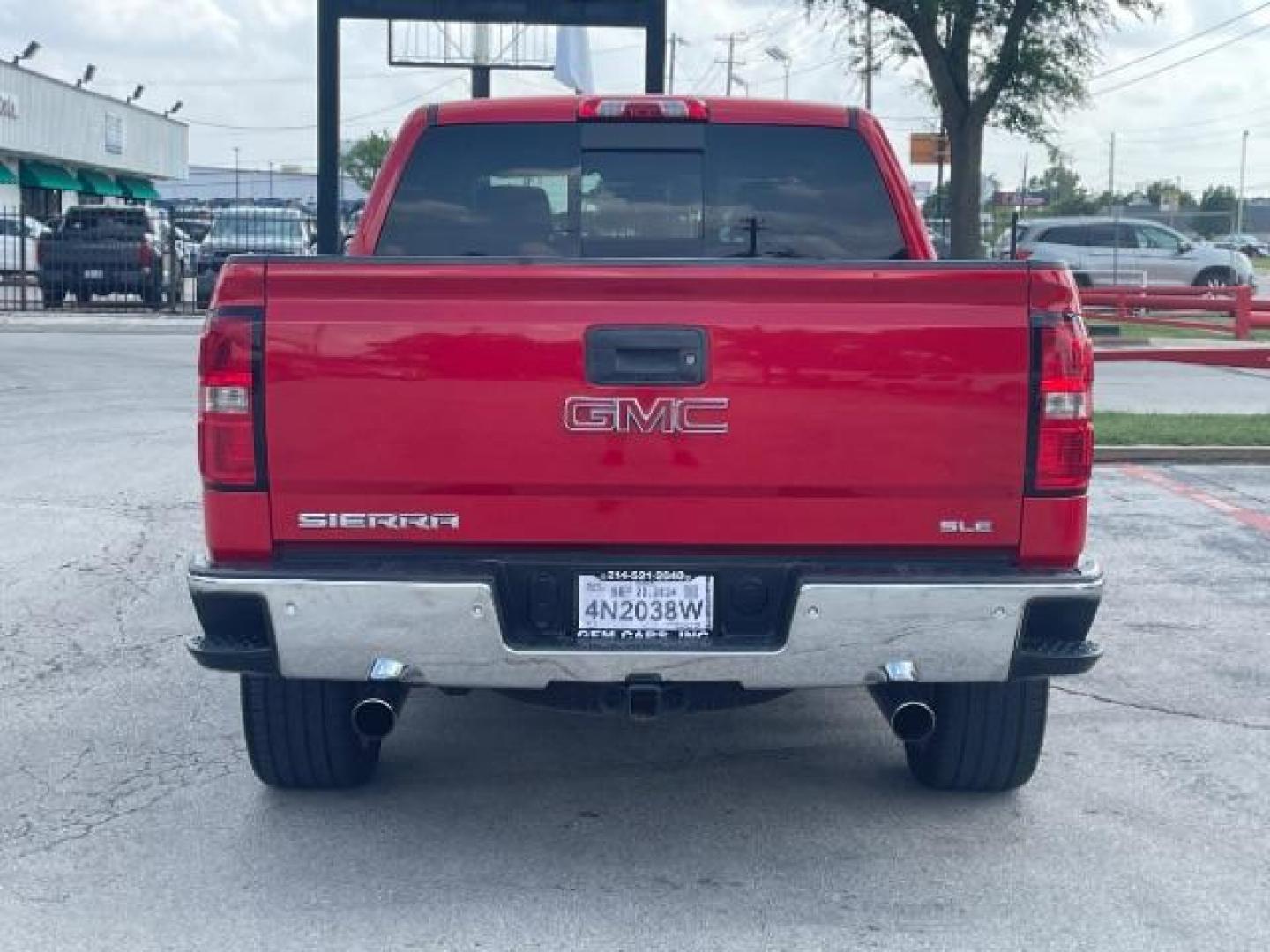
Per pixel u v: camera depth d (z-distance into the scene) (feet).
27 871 16.16
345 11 47.88
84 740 20.33
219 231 103.19
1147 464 42.55
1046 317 15.15
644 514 15.28
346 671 15.23
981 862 16.57
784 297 15.10
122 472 39.70
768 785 18.97
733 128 20.56
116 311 98.07
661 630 15.40
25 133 150.20
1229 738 20.79
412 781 19.01
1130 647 25.11
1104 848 16.98
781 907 15.39
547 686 15.74
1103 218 119.03
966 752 17.85
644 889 15.81
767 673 15.10
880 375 15.10
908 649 15.08
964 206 94.22
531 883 15.93
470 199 20.48
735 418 15.11
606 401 15.10
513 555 15.43
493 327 15.07
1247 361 55.98
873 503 15.28
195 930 14.78
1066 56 94.43
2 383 59.11
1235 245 139.33
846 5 99.50
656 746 20.42
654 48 51.01
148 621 26.07
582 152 20.49
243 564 15.39
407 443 15.17
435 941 14.56
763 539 15.30
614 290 15.08
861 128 20.58
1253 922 15.14
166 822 17.52
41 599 27.43
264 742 17.70
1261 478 40.45
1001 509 15.31
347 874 16.12
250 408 15.17
